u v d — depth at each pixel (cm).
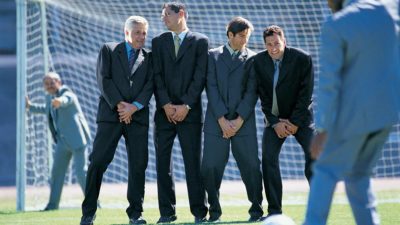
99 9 3606
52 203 3098
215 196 2350
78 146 3069
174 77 2306
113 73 2275
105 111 2270
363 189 1556
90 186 2269
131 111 2247
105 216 2722
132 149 2286
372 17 1456
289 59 2295
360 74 1456
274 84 2311
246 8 3753
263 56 2328
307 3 3638
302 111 2309
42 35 3519
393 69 1479
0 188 5350
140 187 2312
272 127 2333
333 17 1459
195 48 2312
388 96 1464
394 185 4000
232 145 2344
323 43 1453
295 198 3403
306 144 2303
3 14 7512
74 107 3092
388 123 1464
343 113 1463
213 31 3731
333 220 2370
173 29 2320
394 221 2312
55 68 4272
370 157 1550
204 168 2325
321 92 1450
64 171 3105
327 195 1477
